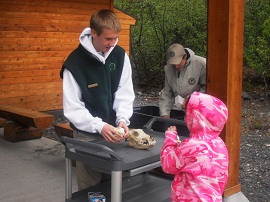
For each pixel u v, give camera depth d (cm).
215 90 362
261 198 450
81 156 242
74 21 861
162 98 436
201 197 219
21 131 615
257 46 1096
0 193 415
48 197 408
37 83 820
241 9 359
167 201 256
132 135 257
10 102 784
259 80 1225
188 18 1339
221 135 365
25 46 794
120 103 279
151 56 1352
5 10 761
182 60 411
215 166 222
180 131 385
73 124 267
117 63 276
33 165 507
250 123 825
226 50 352
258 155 612
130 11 1395
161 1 1372
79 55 264
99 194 257
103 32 251
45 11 814
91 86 265
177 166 226
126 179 291
